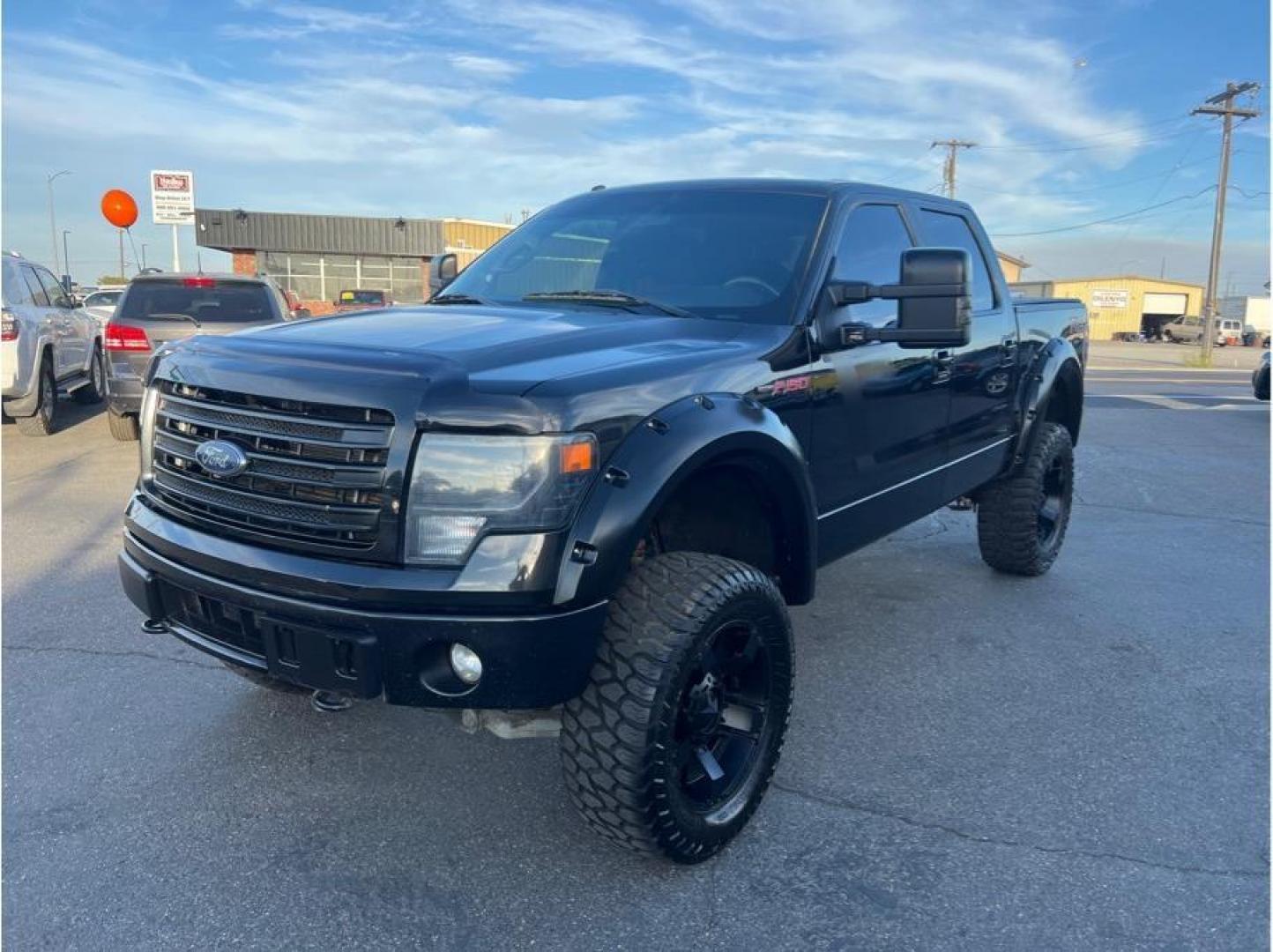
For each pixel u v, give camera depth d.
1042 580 5.92
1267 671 4.53
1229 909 2.80
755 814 3.16
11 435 10.62
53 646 4.49
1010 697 4.20
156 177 17.56
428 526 2.48
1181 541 7.00
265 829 3.10
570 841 3.07
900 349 3.98
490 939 2.62
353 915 2.71
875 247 4.07
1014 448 5.34
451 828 3.13
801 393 3.37
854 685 4.30
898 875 2.93
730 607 2.79
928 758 3.65
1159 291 77.38
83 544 6.16
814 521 3.30
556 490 2.48
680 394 2.84
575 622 2.52
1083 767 3.60
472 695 2.54
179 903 2.74
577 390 2.56
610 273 3.88
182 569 2.84
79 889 2.79
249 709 3.91
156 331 9.59
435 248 37.66
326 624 2.54
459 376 2.55
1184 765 3.63
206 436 2.85
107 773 3.41
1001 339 5.01
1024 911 2.78
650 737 2.62
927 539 6.89
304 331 3.11
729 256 3.75
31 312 10.02
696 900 2.80
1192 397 19.62
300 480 2.61
